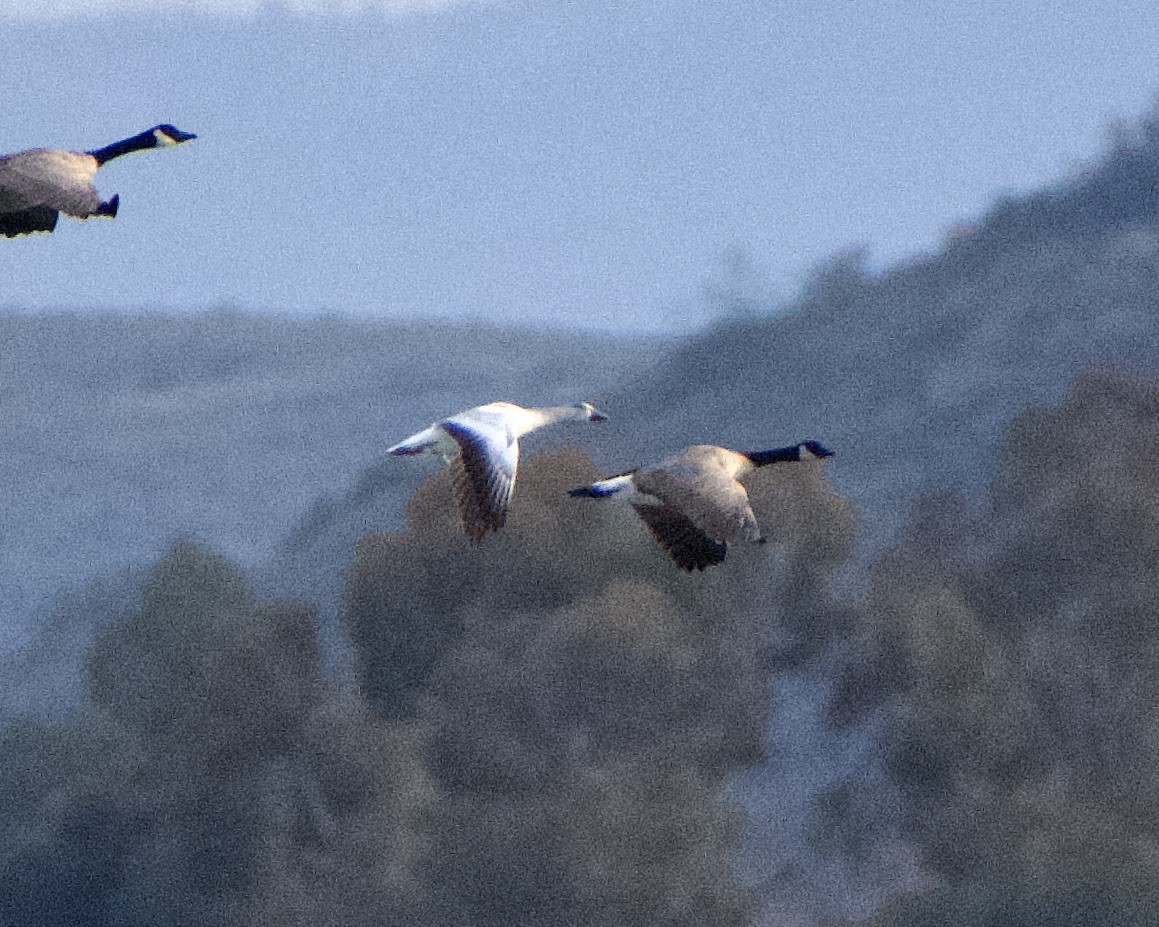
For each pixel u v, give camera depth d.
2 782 74.62
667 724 60.84
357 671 69.62
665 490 14.87
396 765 60.16
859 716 62.72
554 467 69.81
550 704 59.88
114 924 62.44
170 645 83.06
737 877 56.84
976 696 57.62
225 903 61.25
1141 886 45.69
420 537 68.69
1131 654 57.62
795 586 66.94
